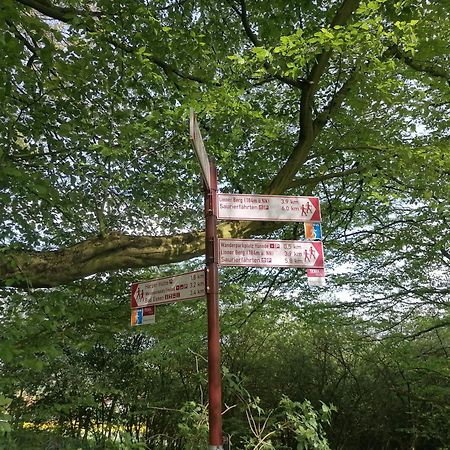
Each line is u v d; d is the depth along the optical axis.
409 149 5.60
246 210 3.28
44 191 4.48
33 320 4.52
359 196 7.81
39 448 6.29
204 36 5.37
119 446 4.54
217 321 2.93
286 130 7.87
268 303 9.20
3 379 6.48
